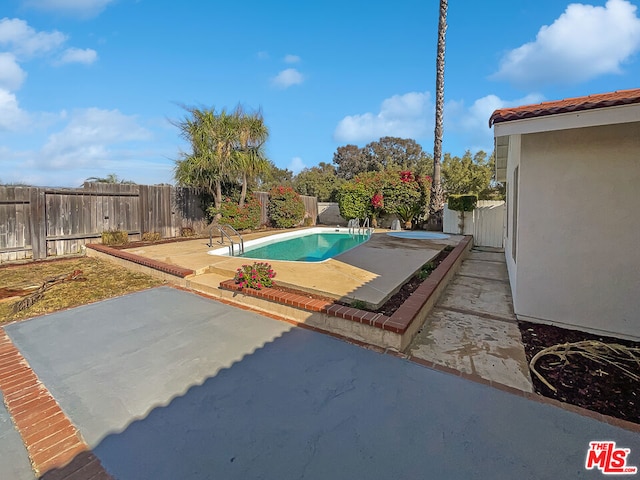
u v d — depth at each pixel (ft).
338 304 15.35
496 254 35.09
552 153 13.88
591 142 13.15
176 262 25.71
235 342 13.12
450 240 37.88
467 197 41.91
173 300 18.74
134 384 10.21
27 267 27.73
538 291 14.74
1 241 28.91
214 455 7.34
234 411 8.84
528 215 14.62
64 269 26.94
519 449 7.40
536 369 10.88
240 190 52.21
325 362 11.46
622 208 12.83
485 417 8.49
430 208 52.90
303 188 109.40
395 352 12.15
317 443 7.65
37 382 10.37
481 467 6.91
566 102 13.33
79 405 9.20
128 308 17.39
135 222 39.83
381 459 7.16
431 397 9.38
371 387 9.91
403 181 56.13
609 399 9.21
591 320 13.71
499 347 12.54
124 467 7.05
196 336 13.74
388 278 20.04
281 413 8.73
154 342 13.21
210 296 19.51
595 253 13.44
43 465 7.11
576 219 13.65
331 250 41.37
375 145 149.89
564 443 7.57
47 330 14.53
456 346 12.64
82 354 12.24
